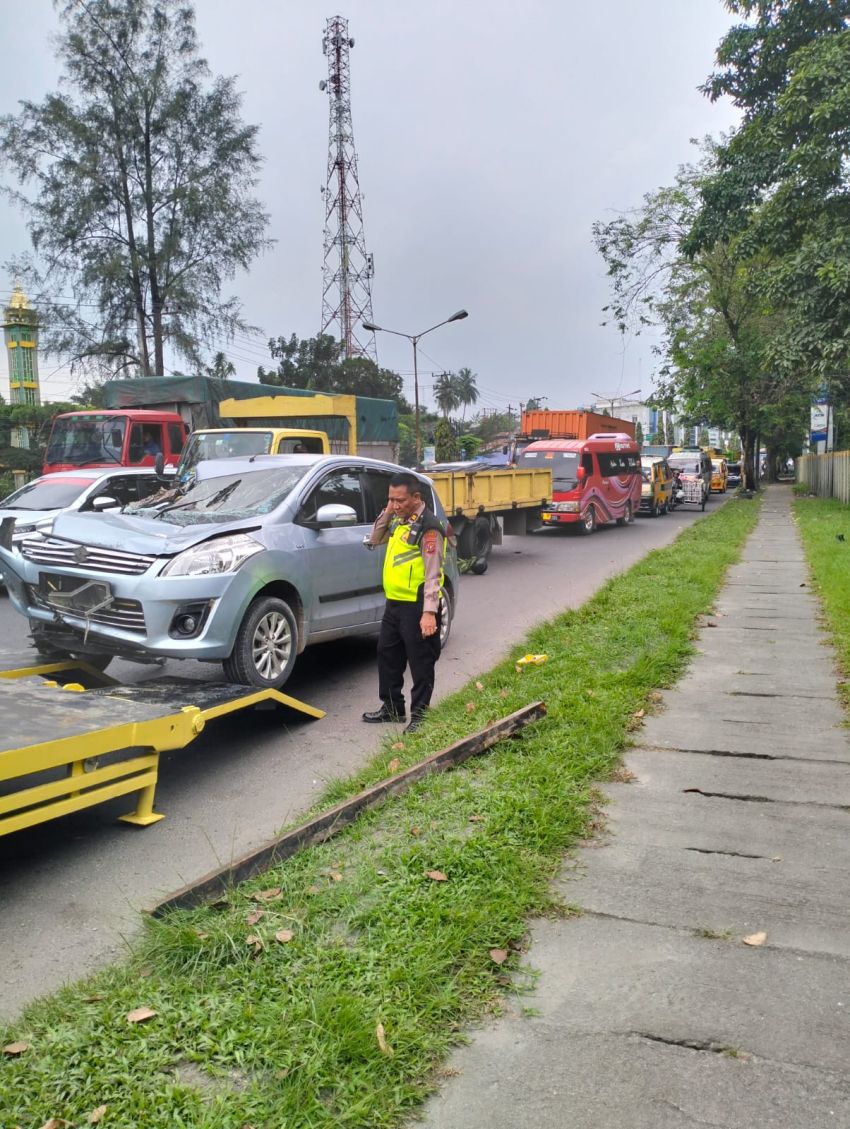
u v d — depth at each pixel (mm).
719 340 34469
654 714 6090
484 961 3041
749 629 9031
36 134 29234
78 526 6270
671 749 5367
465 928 3182
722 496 43062
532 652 7914
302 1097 2377
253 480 7309
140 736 4422
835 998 2859
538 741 5273
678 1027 2717
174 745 4645
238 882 3635
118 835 4531
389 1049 2541
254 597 6266
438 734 5629
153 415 15898
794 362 20156
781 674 7156
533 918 3385
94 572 5949
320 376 53375
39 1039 2658
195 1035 2635
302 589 6703
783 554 15984
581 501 21422
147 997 2836
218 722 6586
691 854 3934
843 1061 2555
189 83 30984
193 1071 2500
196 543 5980
